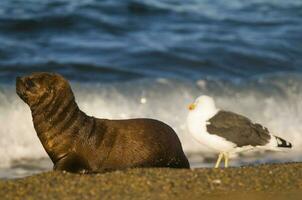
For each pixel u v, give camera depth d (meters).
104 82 29.50
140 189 13.66
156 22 38.25
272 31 38.09
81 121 16.05
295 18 40.25
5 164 21.69
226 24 38.72
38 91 15.61
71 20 37.09
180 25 38.03
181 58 33.59
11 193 13.49
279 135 26.05
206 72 32.53
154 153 16.27
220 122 16.89
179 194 13.50
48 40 34.91
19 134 23.61
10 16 36.66
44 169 21.38
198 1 42.00
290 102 28.05
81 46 34.31
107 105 26.05
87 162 15.97
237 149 16.98
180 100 27.08
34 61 31.98
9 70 31.12
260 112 27.22
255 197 13.55
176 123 25.61
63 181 14.10
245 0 42.84
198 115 17.02
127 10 39.03
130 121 16.50
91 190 13.59
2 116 24.22
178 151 16.69
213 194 13.59
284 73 31.22
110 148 16.11
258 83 29.31
